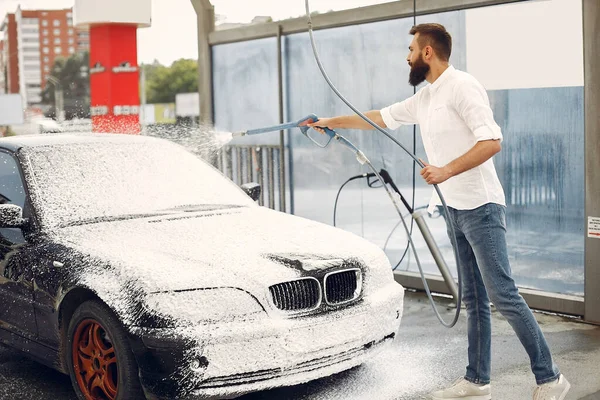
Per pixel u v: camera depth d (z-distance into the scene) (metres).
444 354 4.98
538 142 5.97
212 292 3.72
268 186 8.19
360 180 7.25
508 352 5.00
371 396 4.26
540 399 3.84
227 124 8.59
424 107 4.14
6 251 4.55
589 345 5.11
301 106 7.75
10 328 4.62
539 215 6.04
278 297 3.85
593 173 5.48
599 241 5.52
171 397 3.62
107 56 11.20
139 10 11.08
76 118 11.68
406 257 6.98
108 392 3.96
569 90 5.75
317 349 3.86
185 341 3.59
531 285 6.14
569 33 5.66
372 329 4.13
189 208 4.87
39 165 4.78
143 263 3.87
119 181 4.92
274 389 4.41
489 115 3.83
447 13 6.33
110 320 3.81
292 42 7.74
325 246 4.25
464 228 3.95
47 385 4.59
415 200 6.83
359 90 7.19
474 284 4.12
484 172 3.89
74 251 4.14
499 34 6.03
